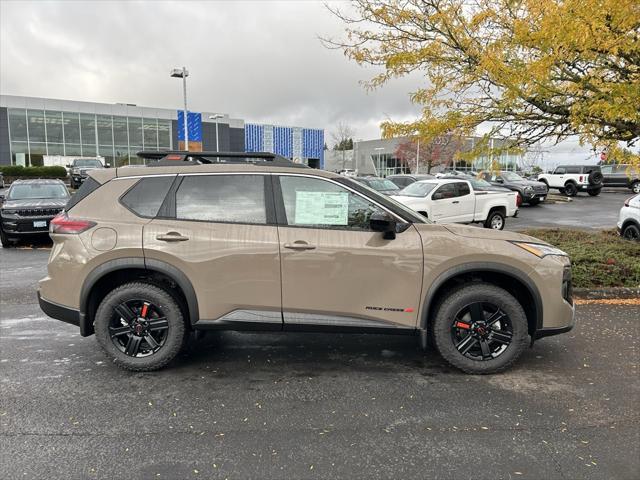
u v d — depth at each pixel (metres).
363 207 4.16
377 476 2.76
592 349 4.78
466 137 7.52
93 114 47.94
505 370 4.25
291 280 4.06
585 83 6.21
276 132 60.72
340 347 4.91
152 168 4.29
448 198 14.50
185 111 27.58
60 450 3.02
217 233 4.08
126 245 4.06
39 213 11.68
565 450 3.01
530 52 6.18
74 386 3.97
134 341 4.22
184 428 3.29
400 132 7.37
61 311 4.19
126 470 2.81
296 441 3.12
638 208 9.98
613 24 5.52
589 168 30.17
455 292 4.14
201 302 4.10
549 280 4.07
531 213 21.53
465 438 3.16
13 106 44.34
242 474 2.78
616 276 6.89
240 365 4.43
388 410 3.55
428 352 4.77
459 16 6.63
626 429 3.27
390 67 7.10
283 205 4.15
